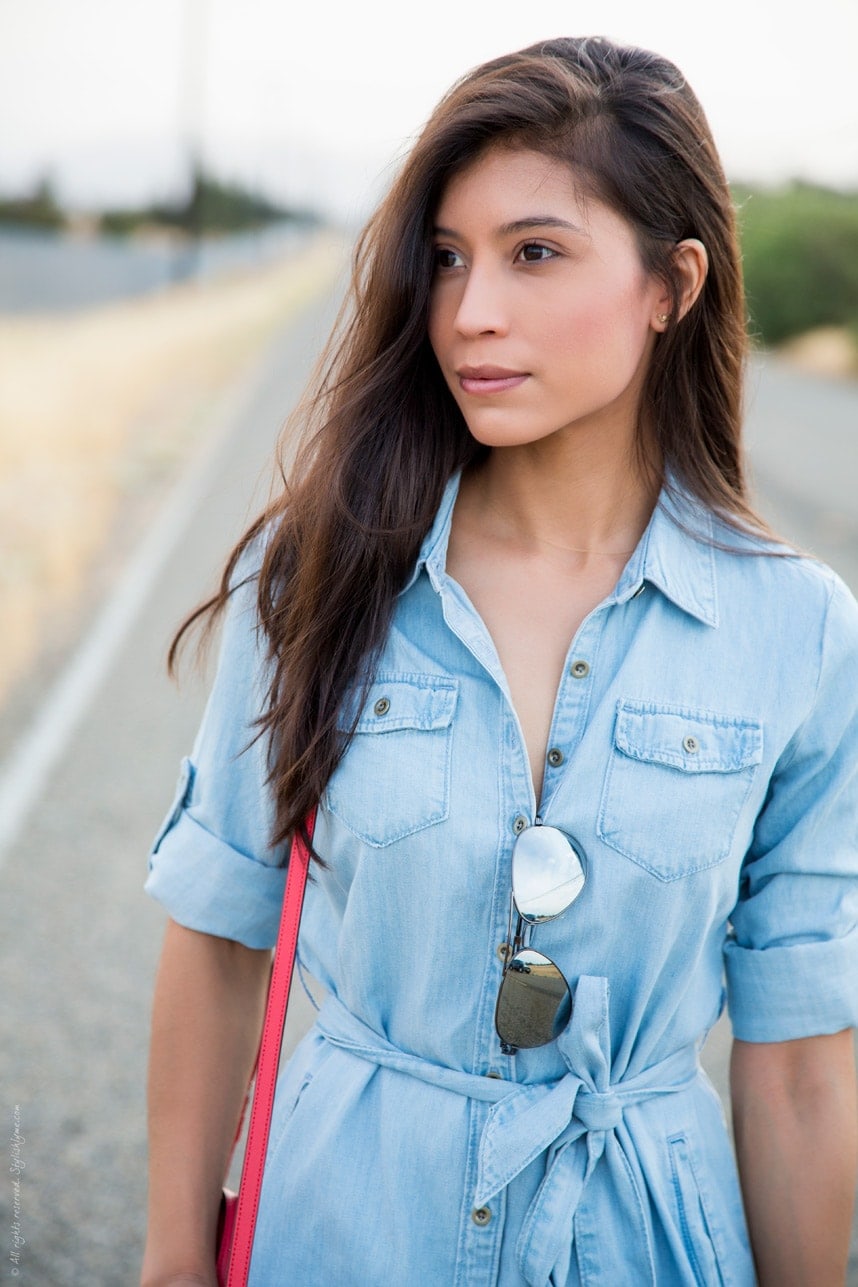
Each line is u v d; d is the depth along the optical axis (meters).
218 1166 1.39
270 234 91.69
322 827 1.29
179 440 11.62
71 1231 2.37
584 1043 1.23
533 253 1.18
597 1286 1.25
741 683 1.26
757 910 1.34
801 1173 1.31
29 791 4.27
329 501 1.29
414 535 1.29
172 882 1.39
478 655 1.25
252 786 1.37
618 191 1.18
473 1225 1.25
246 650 1.37
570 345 1.18
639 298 1.22
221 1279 1.36
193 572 7.04
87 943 3.38
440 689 1.26
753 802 1.26
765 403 17.91
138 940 3.41
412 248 1.25
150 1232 1.35
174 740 4.77
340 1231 1.29
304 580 1.29
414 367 1.31
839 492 10.25
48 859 3.81
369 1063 1.33
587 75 1.19
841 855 1.32
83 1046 2.95
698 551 1.31
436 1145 1.27
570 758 1.25
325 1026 1.39
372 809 1.25
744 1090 1.35
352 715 1.26
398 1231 1.27
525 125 1.16
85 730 4.82
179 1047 1.39
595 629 1.27
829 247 28.58
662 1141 1.30
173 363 18.83
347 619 1.28
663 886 1.23
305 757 1.26
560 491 1.32
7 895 3.59
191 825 1.41
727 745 1.24
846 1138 1.31
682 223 1.23
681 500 1.33
